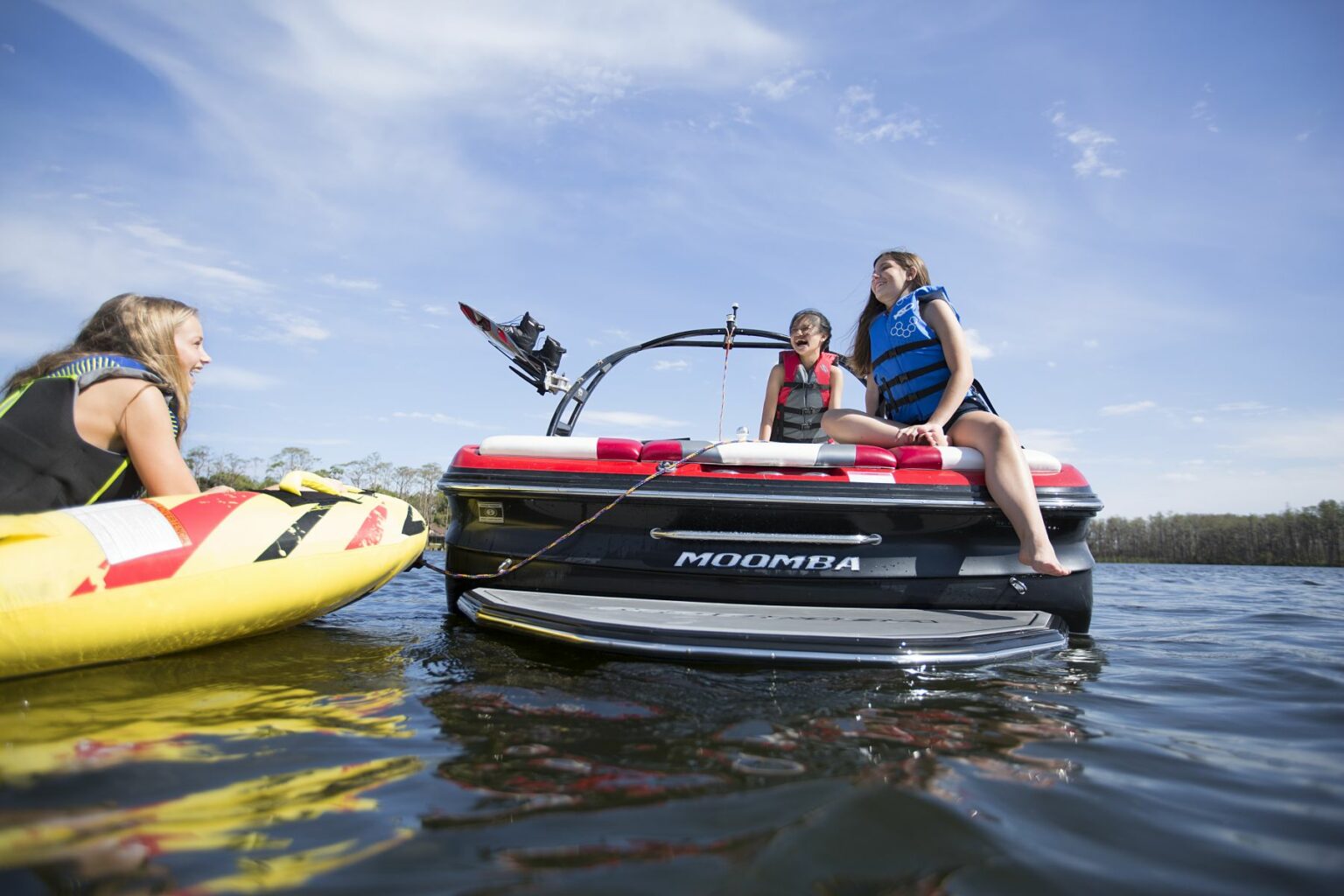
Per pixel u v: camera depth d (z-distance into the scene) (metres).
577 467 3.36
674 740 1.70
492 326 4.57
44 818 1.23
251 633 2.79
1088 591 3.36
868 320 4.20
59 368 2.71
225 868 1.08
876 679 2.36
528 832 1.21
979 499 3.23
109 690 2.07
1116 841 1.23
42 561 2.14
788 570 3.23
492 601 3.12
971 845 1.20
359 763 1.52
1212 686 2.46
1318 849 1.22
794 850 1.17
